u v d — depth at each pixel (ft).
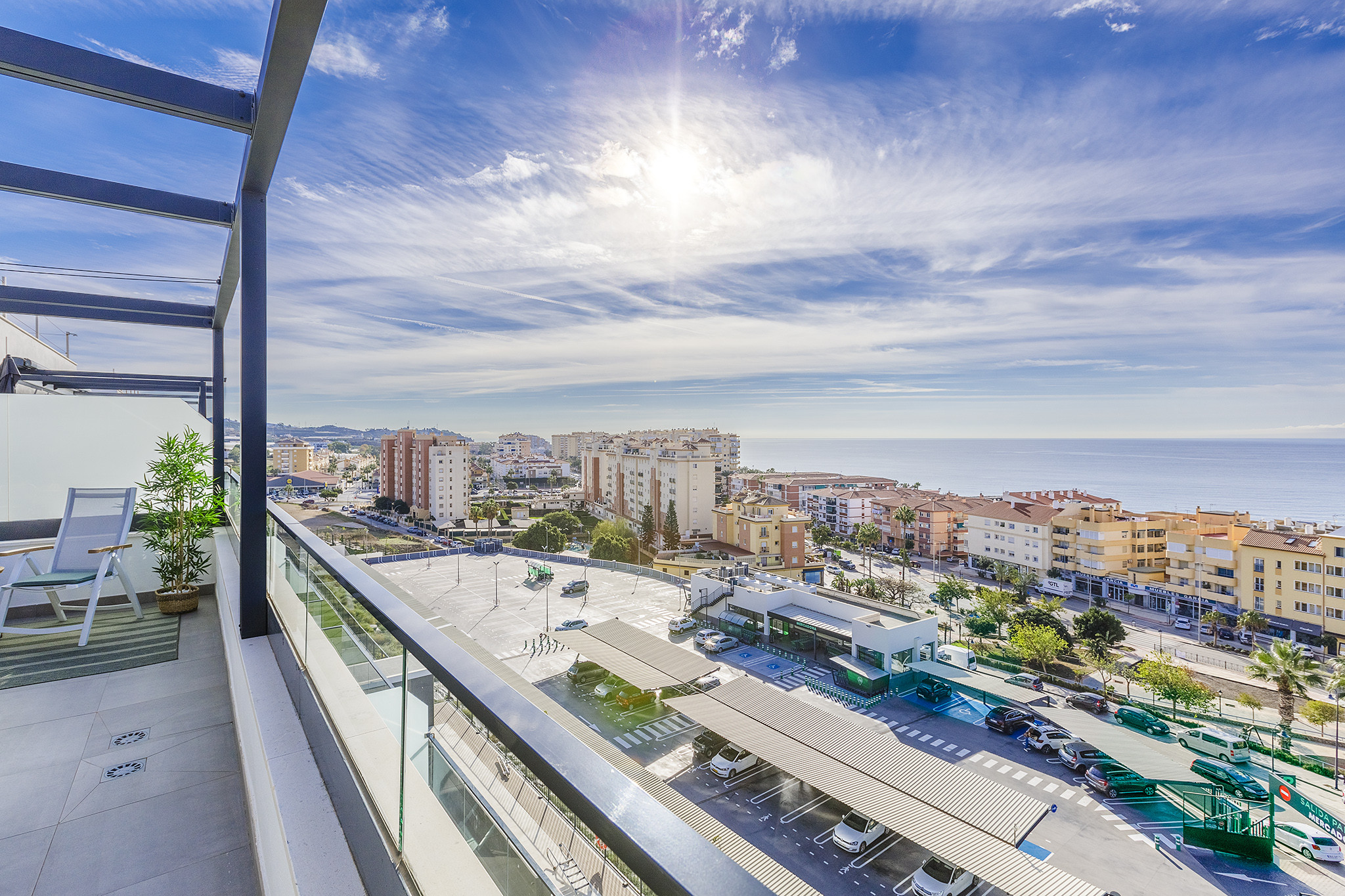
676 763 58.70
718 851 1.30
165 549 18.02
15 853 7.80
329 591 6.24
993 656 102.17
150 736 10.85
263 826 6.76
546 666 83.41
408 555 162.50
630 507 218.59
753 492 201.16
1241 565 127.44
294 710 7.76
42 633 14.67
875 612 88.43
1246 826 51.03
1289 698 83.71
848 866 43.39
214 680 13.23
